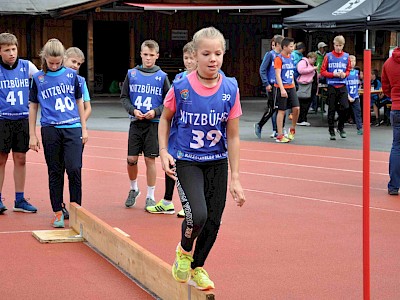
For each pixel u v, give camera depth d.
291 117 18.36
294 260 7.72
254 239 8.62
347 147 17.12
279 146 17.34
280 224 9.43
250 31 33.62
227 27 33.44
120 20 32.62
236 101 5.49
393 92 11.17
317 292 6.66
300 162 14.88
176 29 33.16
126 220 9.60
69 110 9.07
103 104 28.97
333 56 18.08
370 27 17.17
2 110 9.66
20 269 7.42
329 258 7.82
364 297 5.35
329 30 18.62
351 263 7.63
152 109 9.81
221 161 5.56
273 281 6.98
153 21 32.97
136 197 10.55
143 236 8.73
